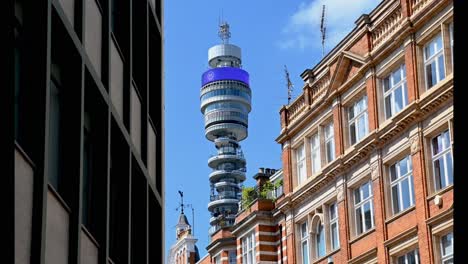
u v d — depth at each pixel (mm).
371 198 38062
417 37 35281
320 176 41781
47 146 13680
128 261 19781
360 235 38125
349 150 39875
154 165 25859
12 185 11469
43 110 13492
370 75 38344
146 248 22469
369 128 38094
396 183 36531
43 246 12969
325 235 41344
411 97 35125
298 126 44750
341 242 39469
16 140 12945
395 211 36469
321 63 43469
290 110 46344
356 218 39250
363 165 38656
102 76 18547
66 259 14836
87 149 17734
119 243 19953
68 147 15680
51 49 15281
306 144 44188
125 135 20203
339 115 40844
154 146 26141
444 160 33500
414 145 34781
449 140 33219
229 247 54906
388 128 36344
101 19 18891
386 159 36875
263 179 53531
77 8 16547
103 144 18094
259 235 47750
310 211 43094
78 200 15328
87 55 16984
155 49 27859
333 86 41281
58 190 15312
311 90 44250
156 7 28766
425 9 34375
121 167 20453
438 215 32812
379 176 37062
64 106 15969
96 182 17828
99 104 18234
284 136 46000
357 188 39500
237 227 50969
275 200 48312
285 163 46000
